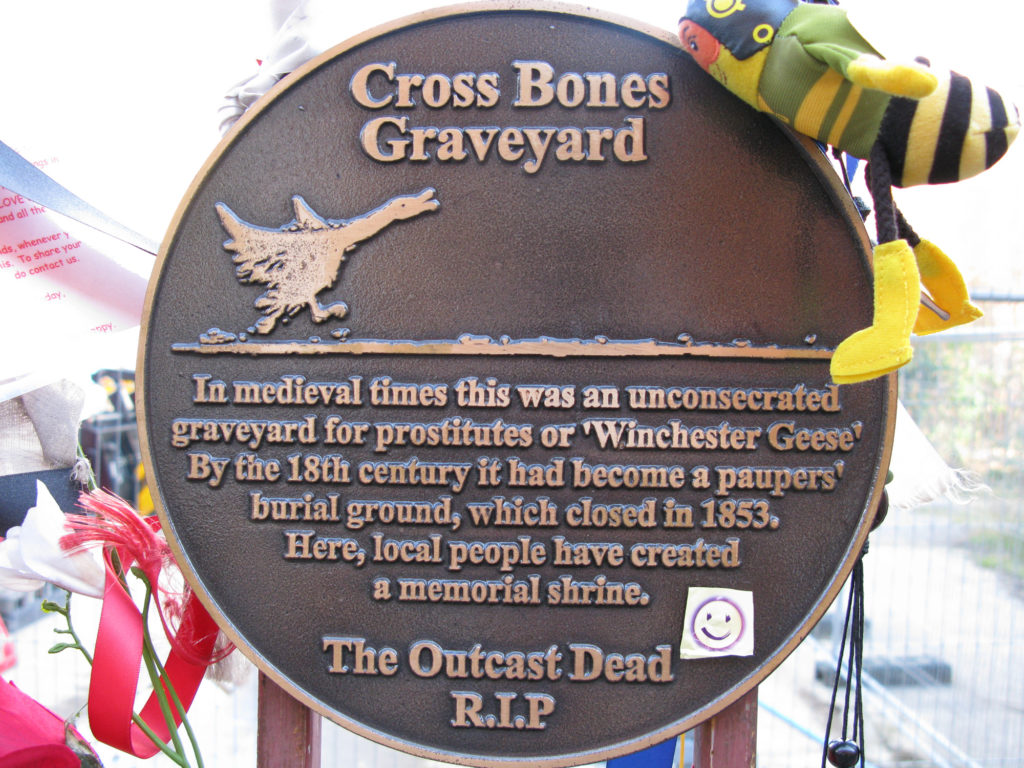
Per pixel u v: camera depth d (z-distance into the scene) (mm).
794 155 1542
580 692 1580
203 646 1750
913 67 1135
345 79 1579
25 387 1817
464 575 1592
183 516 1594
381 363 1593
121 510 1698
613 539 1584
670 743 1843
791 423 1558
